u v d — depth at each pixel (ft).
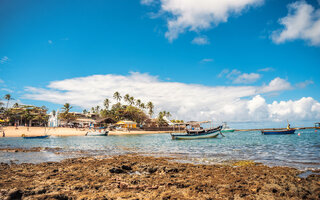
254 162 45.32
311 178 29.94
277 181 27.89
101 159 53.11
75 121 298.56
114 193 23.24
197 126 259.19
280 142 112.78
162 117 396.57
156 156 60.18
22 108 297.12
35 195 22.00
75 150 79.05
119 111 357.20
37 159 55.11
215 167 39.91
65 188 25.18
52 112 335.06
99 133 207.00
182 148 85.76
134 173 35.60
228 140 140.05
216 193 23.16
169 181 28.35
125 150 79.36
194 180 29.25
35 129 231.09
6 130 209.56
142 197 21.70
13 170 38.01
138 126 347.97
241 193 22.93
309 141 118.73
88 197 21.54
